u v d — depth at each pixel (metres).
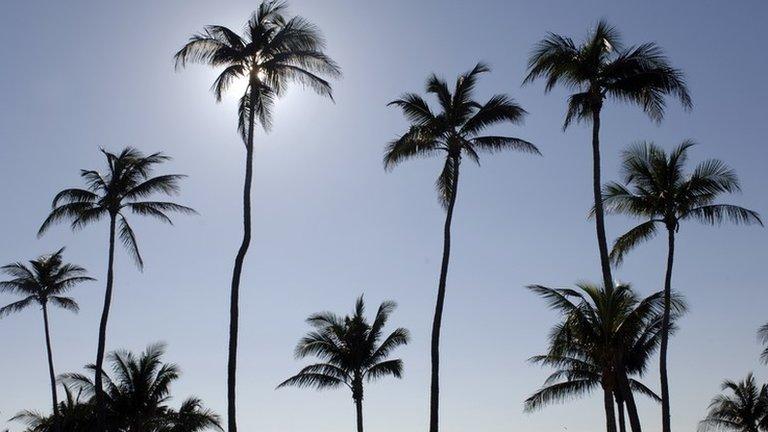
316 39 32.16
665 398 33.31
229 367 30.31
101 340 42.53
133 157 44.41
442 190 37.31
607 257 32.75
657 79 32.12
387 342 48.50
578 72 33.06
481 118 35.28
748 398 61.19
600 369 34.44
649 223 35.38
